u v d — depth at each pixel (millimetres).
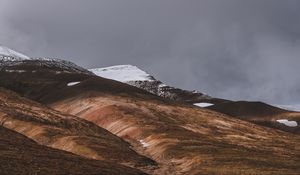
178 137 145875
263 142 172875
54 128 141000
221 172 98562
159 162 117000
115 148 123938
